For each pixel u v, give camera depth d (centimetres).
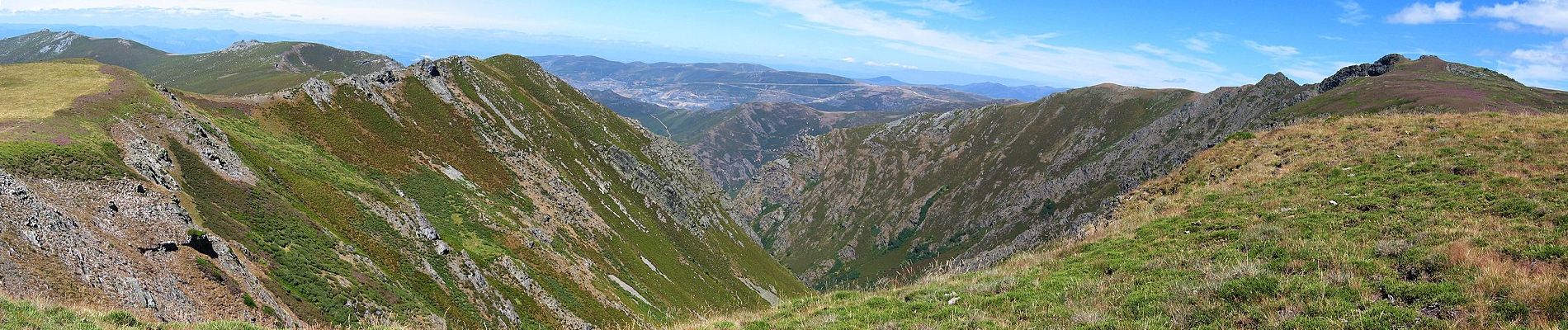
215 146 6475
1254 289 1853
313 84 9688
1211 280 2022
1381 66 19775
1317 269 2019
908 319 2041
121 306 2748
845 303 2350
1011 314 1994
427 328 4784
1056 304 2061
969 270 3073
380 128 9912
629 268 10062
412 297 5106
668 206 15850
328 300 4206
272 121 8344
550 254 8400
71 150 4550
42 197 3531
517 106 14338
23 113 5384
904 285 2767
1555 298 1485
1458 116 4009
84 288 2719
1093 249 2872
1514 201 2492
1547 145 3144
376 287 4847
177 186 5088
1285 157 3869
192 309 3111
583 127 16650
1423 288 1709
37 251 2761
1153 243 2806
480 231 8100
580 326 6875
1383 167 3284
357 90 10425
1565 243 1966
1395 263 1983
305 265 4569
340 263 4934
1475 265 1830
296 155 7681
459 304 5638
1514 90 13725
